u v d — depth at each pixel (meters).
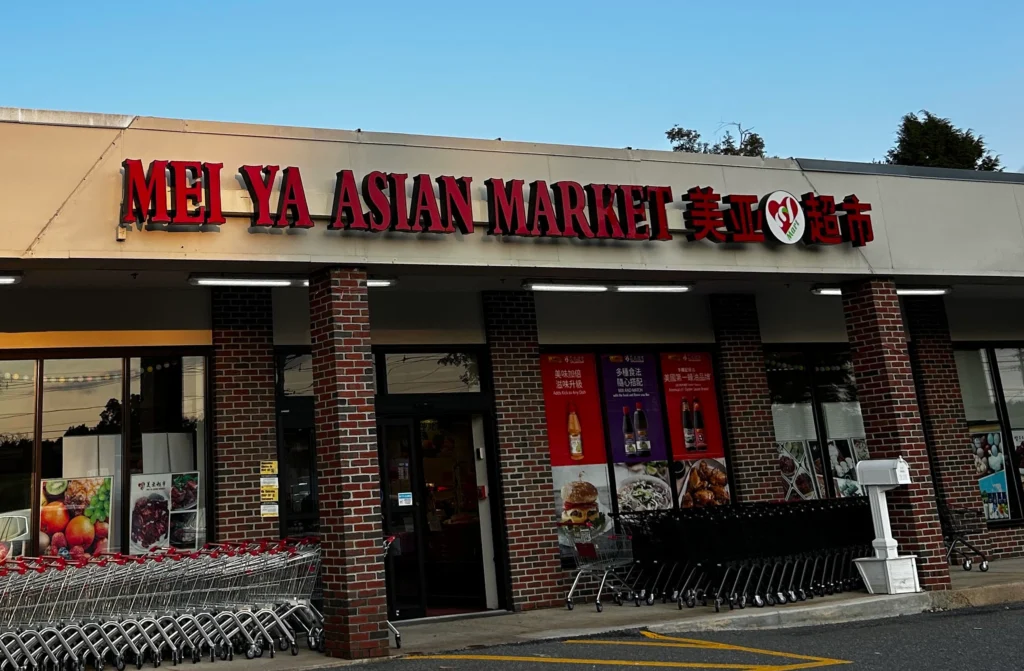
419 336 13.82
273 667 9.54
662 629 11.12
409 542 13.19
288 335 13.00
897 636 10.32
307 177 10.53
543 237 11.58
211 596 10.30
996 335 18.52
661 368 15.44
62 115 9.60
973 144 42.88
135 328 12.21
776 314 16.47
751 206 13.00
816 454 16.33
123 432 12.11
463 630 11.70
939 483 17.09
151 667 9.76
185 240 9.84
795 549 12.74
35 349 11.80
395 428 13.48
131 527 11.91
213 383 12.38
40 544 11.54
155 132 9.94
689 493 15.10
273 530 12.26
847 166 13.88
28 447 11.73
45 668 9.63
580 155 12.17
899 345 13.66
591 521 14.35
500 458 13.75
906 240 13.95
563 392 14.66
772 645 10.03
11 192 9.30
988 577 14.47
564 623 11.88
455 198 11.08
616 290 13.41
